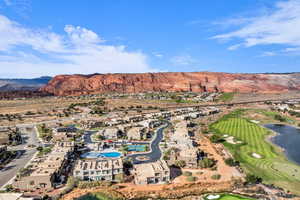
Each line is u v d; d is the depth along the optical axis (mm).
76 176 86562
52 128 180000
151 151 123500
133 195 77688
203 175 91688
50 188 80250
